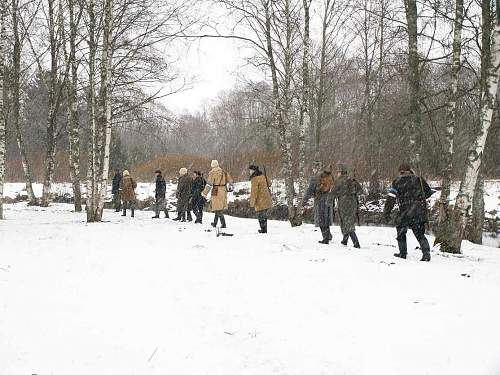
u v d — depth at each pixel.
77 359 4.09
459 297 5.92
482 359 4.00
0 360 4.02
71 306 5.38
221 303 5.57
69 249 8.72
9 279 6.38
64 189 30.03
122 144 39.69
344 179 10.08
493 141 14.20
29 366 3.93
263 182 12.13
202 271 7.04
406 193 8.87
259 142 28.34
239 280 6.55
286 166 15.53
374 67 19.75
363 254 8.91
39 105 30.38
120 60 14.13
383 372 3.85
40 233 10.85
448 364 3.95
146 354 4.22
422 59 12.44
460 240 10.54
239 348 4.36
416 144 13.66
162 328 4.81
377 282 6.58
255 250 8.91
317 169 16.94
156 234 10.98
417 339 4.49
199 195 14.35
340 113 24.19
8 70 20.31
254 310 5.34
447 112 13.52
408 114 13.09
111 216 17.34
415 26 12.84
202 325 4.90
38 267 7.15
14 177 34.38
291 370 3.93
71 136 19.69
